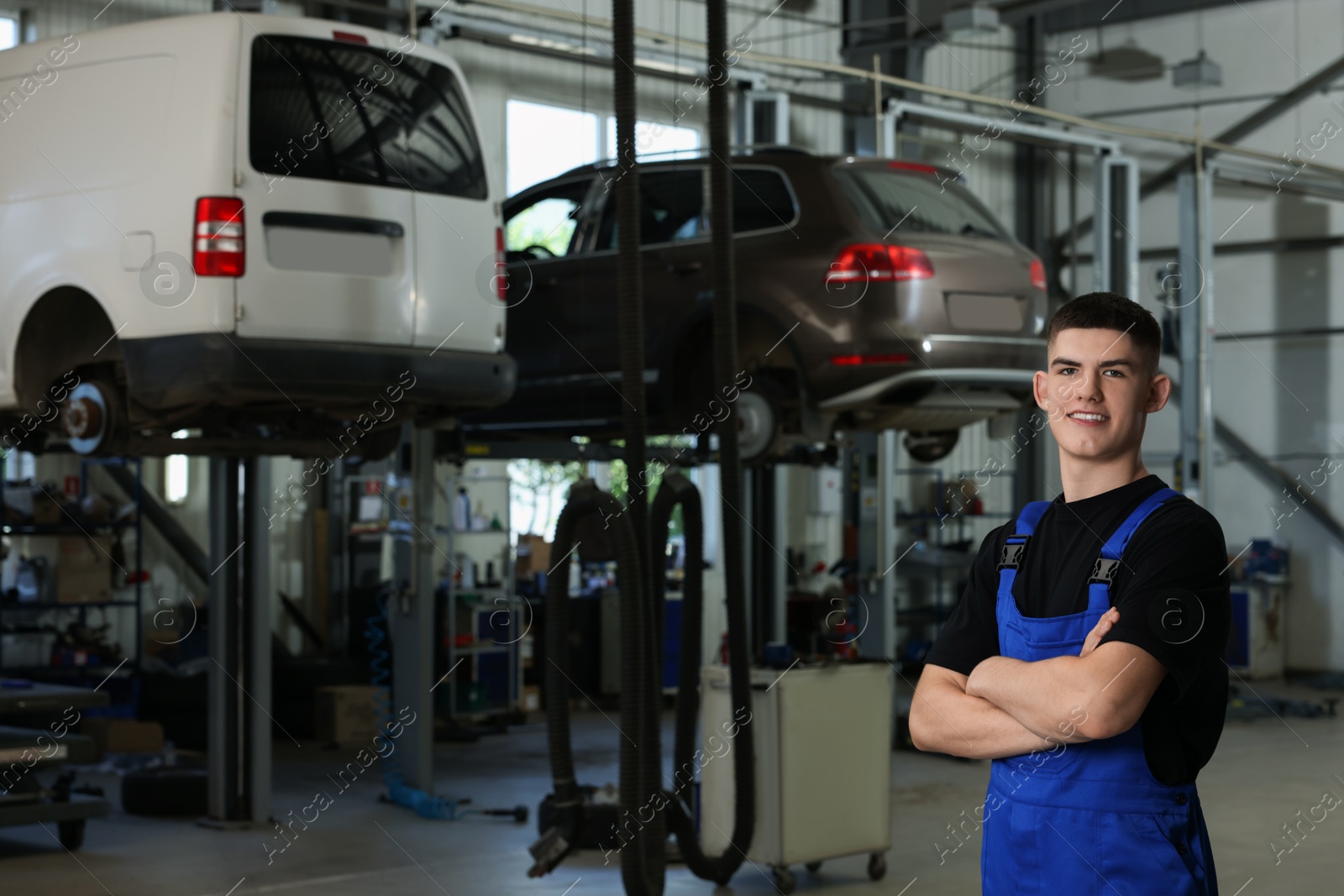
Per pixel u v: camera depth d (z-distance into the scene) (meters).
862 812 4.85
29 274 4.98
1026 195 12.82
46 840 5.56
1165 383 1.71
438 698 8.80
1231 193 12.50
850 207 5.98
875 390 5.81
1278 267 12.32
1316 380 12.16
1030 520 1.76
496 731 8.73
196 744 8.16
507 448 6.95
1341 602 11.93
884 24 10.47
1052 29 12.97
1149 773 1.58
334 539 9.30
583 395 6.75
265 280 4.64
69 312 5.08
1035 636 1.65
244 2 5.02
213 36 4.72
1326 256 12.12
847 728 4.83
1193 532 1.58
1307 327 12.20
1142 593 1.56
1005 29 12.73
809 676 4.74
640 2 9.80
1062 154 12.82
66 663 7.85
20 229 5.02
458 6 8.72
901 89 10.51
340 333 4.80
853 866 5.16
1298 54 11.98
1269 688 11.30
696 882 4.91
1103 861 1.57
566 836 4.12
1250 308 12.45
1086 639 1.58
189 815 6.09
